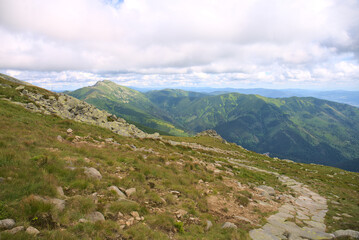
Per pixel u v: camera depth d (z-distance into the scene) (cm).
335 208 1922
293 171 4050
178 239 874
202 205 1318
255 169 3503
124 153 2067
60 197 869
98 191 1048
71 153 1515
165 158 2295
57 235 634
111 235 738
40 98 4250
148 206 1091
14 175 908
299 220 1429
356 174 5178
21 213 694
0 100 2998
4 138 1402
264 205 1652
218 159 3597
